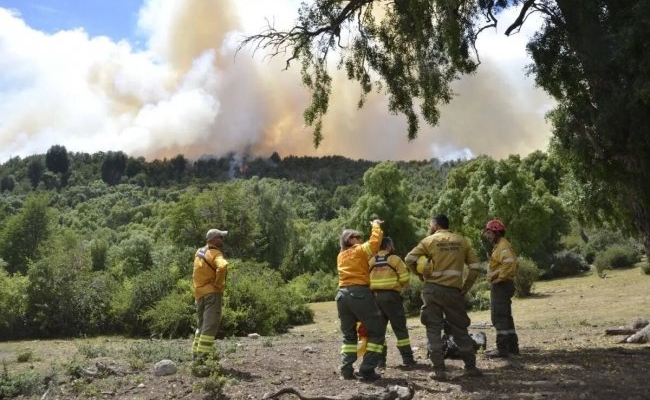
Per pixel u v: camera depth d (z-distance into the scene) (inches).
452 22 388.8
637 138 339.9
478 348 345.4
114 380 268.1
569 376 259.9
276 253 2341.3
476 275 265.7
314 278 1771.7
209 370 272.2
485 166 1705.2
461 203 1950.1
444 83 435.5
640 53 326.0
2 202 5570.9
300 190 6579.7
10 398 249.3
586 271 1584.6
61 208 7450.8
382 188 2023.9
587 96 375.6
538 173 2524.6
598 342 383.2
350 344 265.4
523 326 569.0
